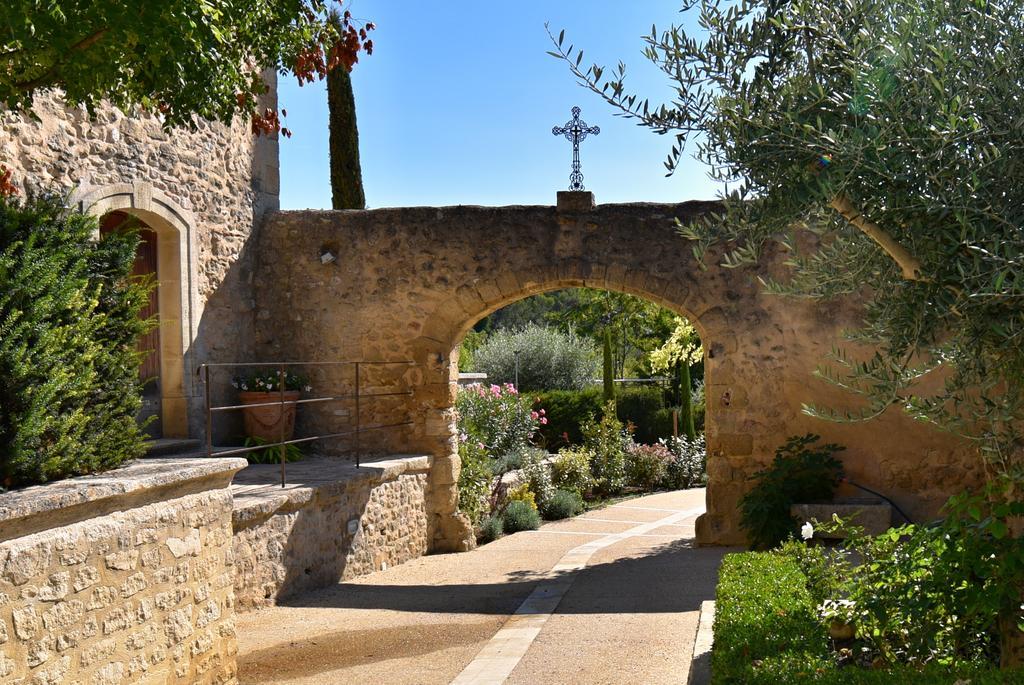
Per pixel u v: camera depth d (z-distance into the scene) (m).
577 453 14.96
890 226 3.50
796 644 3.71
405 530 9.38
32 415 4.07
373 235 10.05
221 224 9.59
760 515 8.68
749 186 3.58
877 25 3.46
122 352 4.92
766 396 9.30
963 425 3.71
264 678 5.29
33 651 3.71
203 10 4.18
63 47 4.15
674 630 5.86
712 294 9.40
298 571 7.51
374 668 5.40
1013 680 3.24
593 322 25.62
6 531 3.64
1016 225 3.17
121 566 4.28
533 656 5.44
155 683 4.50
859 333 4.40
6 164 6.83
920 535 4.45
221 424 9.55
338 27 6.04
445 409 10.03
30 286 4.18
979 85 3.22
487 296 9.80
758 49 3.71
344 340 10.09
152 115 8.51
